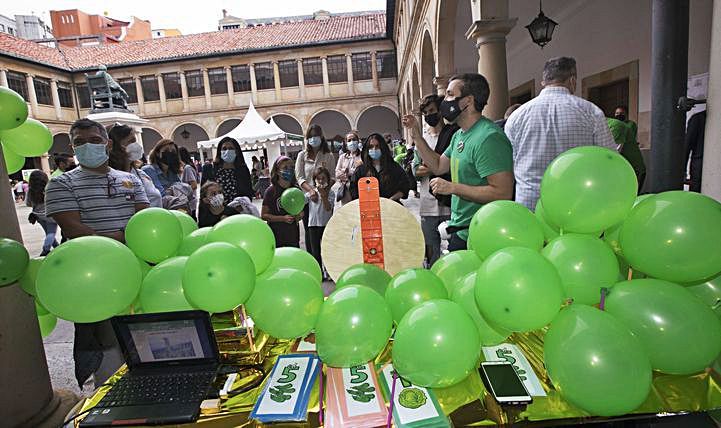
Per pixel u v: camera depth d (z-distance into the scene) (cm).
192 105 2639
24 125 225
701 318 127
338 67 2616
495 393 129
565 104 239
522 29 849
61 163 607
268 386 138
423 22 1009
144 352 149
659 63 216
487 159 216
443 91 771
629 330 126
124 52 2730
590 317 126
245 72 2620
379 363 152
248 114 1520
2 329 229
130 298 155
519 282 126
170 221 182
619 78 619
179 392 137
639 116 581
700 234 130
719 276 153
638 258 141
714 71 182
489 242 160
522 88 1022
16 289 233
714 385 131
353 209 198
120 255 152
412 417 122
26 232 1076
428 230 381
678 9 208
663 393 129
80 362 235
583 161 143
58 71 2514
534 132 246
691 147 363
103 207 240
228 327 172
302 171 516
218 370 148
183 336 148
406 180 388
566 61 249
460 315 135
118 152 302
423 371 128
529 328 131
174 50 2681
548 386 134
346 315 139
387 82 2609
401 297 157
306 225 494
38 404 244
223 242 151
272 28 2841
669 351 126
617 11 608
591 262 143
